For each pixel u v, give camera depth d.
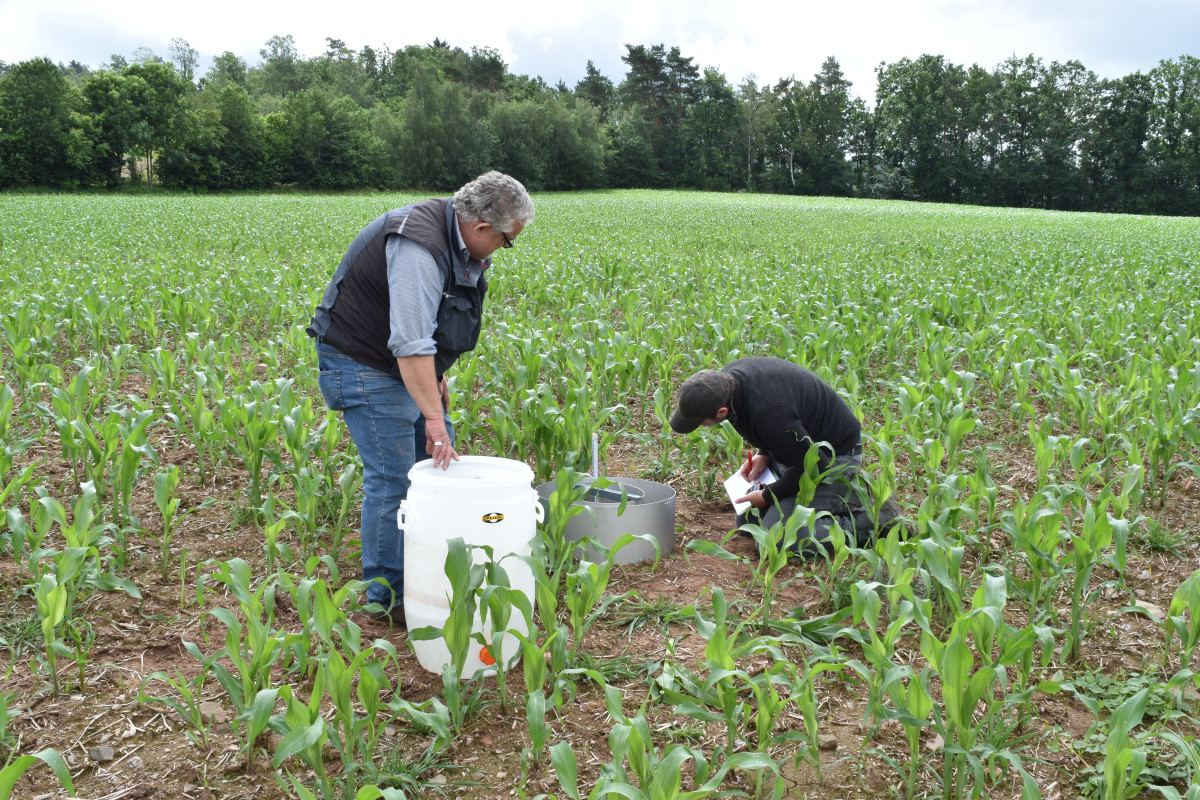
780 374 3.77
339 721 2.69
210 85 76.25
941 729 2.37
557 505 3.42
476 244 3.08
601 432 6.09
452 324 3.18
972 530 3.91
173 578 3.70
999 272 15.38
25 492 4.38
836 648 2.89
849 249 21.08
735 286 12.26
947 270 15.32
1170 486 5.07
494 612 2.63
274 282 10.88
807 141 93.75
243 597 2.55
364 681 2.31
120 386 6.98
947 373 6.27
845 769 2.57
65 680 2.89
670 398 6.04
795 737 2.42
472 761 2.57
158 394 6.58
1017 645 2.47
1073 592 3.14
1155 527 4.22
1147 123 87.38
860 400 5.96
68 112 61.81
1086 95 91.44
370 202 47.41
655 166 94.81
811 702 2.38
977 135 95.81
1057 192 88.75
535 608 3.43
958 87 97.31
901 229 32.16
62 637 3.09
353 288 3.06
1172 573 3.95
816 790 2.48
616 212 42.19
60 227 23.20
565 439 4.46
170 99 67.81
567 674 2.79
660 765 1.94
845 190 94.81
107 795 2.35
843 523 3.92
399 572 3.28
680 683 2.83
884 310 9.38
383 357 3.09
